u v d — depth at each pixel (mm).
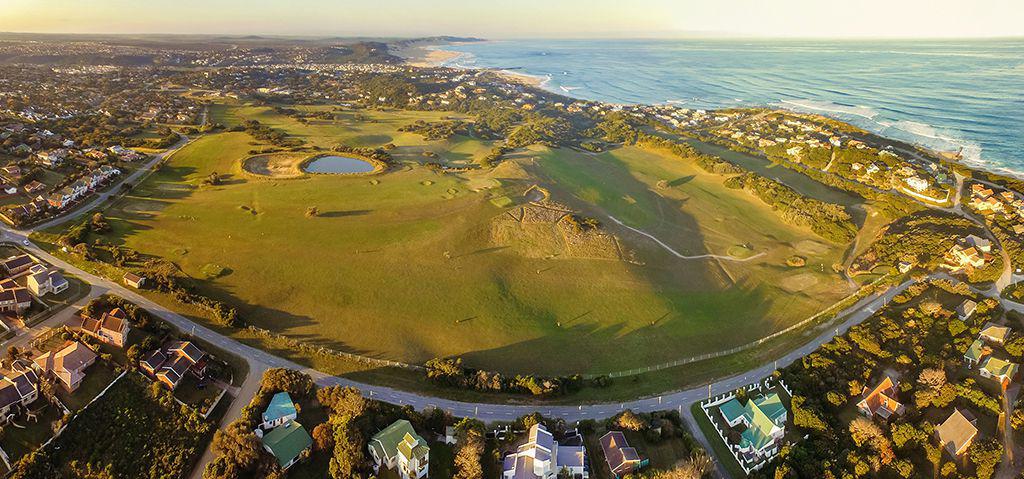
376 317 120375
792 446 88938
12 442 82812
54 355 95250
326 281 130750
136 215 158875
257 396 92688
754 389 104875
